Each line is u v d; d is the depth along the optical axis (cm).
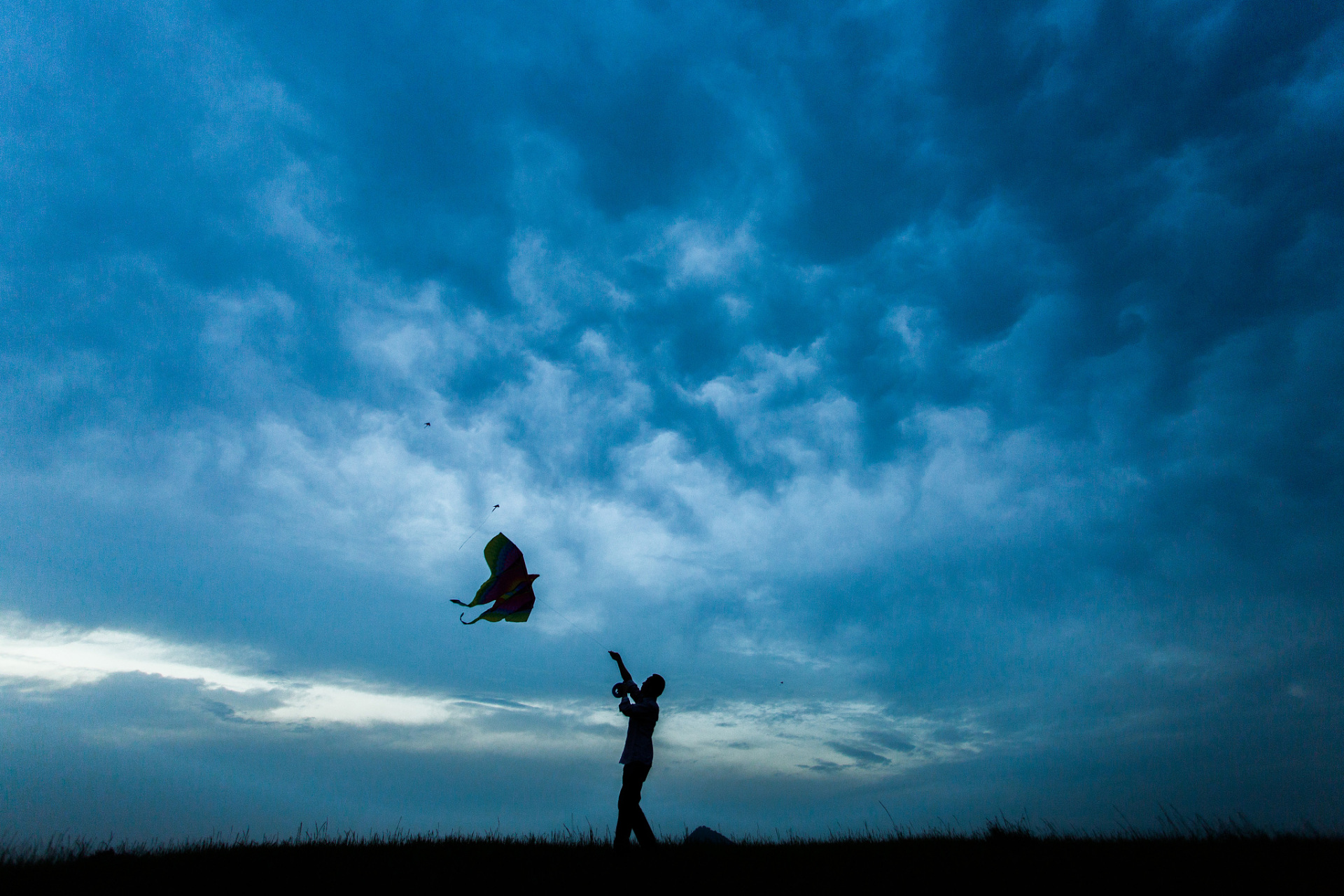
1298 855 762
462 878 775
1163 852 823
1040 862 805
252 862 873
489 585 1038
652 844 829
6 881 746
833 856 902
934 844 977
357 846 1020
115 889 726
